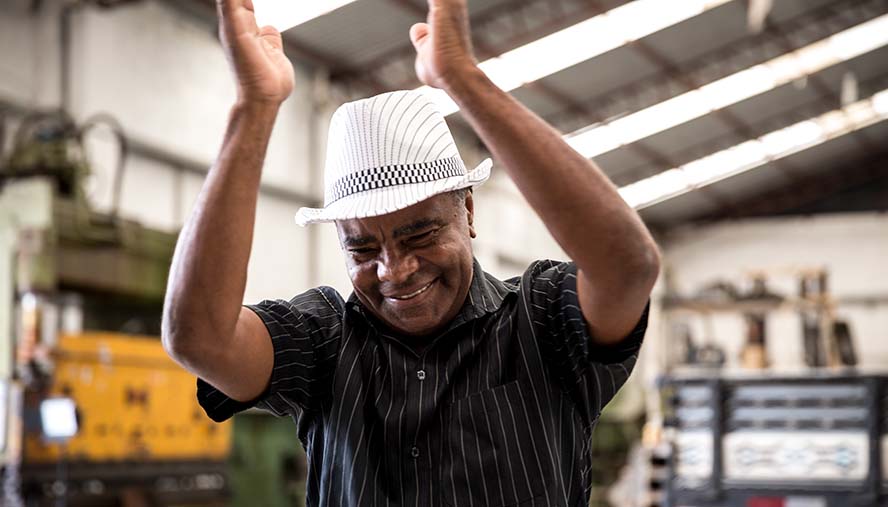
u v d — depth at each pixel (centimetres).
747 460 696
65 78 1080
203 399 184
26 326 658
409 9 1328
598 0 1452
